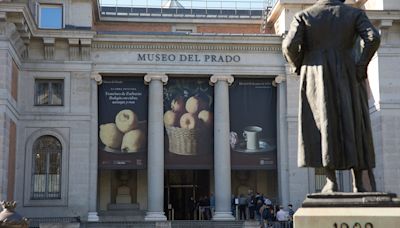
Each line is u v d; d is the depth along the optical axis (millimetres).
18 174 36594
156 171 37562
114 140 38188
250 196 38375
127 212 41250
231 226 34125
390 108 35531
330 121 7078
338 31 7293
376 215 6320
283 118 38844
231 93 39344
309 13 7406
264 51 39188
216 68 38781
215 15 47094
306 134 7309
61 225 31391
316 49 7359
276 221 35031
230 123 39031
